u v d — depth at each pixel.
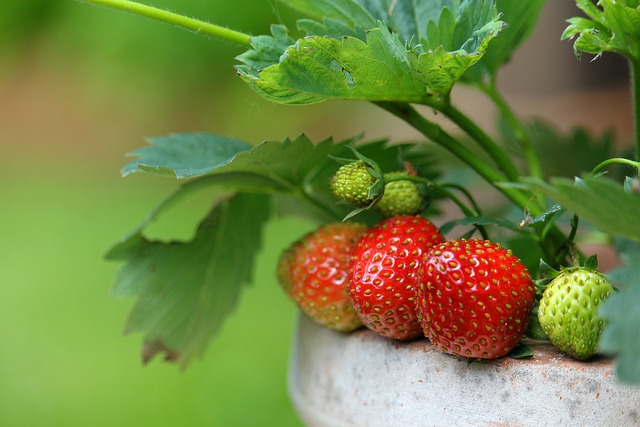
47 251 1.29
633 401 0.35
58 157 1.92
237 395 0.93
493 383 0.36
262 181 0.43
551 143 0.53
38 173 1.79
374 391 0.38
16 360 1.00
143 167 0.39
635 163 0.36
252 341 1.02
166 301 0.45
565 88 1.62
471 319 0.35
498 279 0.36
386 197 0.40
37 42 2.09
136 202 1.50
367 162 0.38
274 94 0.38
